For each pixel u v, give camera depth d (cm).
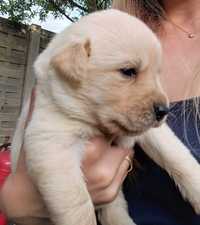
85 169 23
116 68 23
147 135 26
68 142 23
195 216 25
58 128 23
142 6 32
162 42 30
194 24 30
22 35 72
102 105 23
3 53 69
